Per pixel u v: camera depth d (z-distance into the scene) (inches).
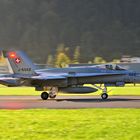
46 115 3021.7
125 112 3223.4
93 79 5383.9
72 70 5502.0
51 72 5546.3
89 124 2497.5
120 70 5413.4
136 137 2014.0
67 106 3988.7
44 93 5310.0
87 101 4798.2
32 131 2230.6
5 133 2166.6
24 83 5442.9
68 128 2332.7
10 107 3909.9
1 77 5541.3
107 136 2055.9
